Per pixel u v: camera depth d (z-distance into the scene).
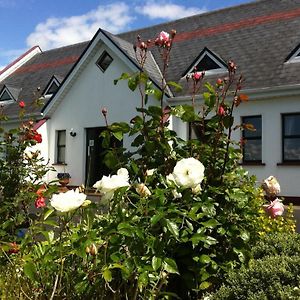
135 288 2.55
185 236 2.74
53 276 2.61
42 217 2.89
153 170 3.21
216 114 3.34
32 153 5.25
